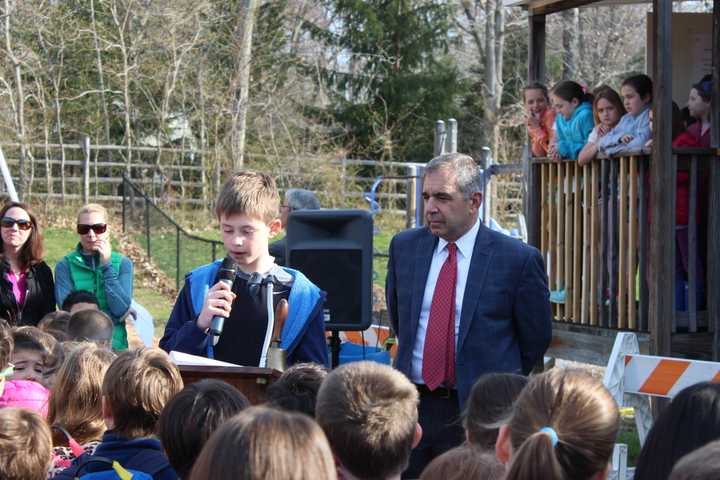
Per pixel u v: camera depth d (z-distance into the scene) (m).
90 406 4.30
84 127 29.58
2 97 27.75
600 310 8.23
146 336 8.84
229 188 4.96
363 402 3.12
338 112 35.75
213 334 4.86
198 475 2.29
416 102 36.12
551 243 8.76
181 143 29.72
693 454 1.86
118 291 8.35
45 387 5.34
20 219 8.20
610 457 2.87
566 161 8.56
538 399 2.88
